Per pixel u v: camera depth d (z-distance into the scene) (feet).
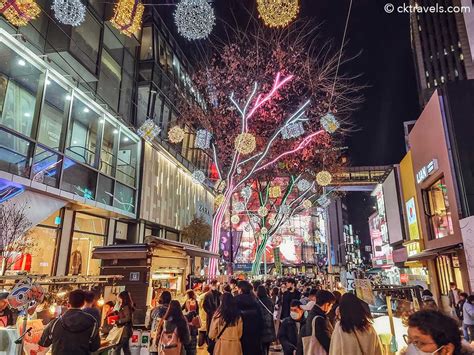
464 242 48.01
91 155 52.34
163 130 73.82
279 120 57.82
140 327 26.09
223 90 59.26
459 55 228.63
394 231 99.19
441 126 55.31
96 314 14.60
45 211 38.24
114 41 58.23
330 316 15.70
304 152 69.41
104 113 52.54
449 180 53.52
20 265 37.60
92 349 13.84
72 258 47.01
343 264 235.40
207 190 108.88
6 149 33.94
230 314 17.12
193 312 26.63
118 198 55.47
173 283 39.42
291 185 71.20
